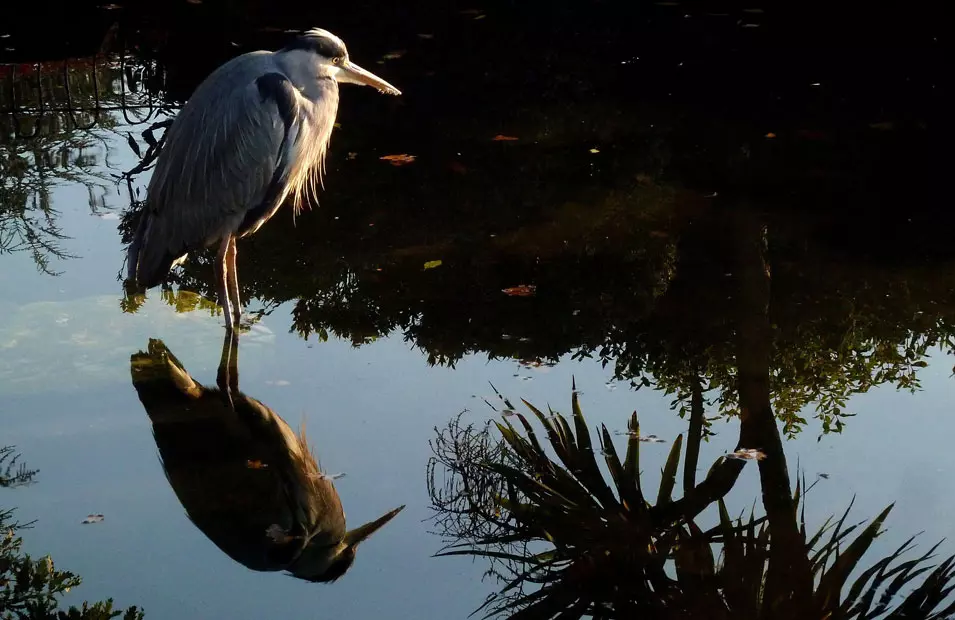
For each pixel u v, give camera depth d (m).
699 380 4.43
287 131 4.76
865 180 6.63
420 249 5.77
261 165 4.74
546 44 9.88
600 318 5.00
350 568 3.18
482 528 3.40
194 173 4.71
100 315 4.91
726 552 3.21
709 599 3.00
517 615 2.95
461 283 5.37
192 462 3.77
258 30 10.20
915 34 9.90
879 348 4.68
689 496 3.53
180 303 5.12
